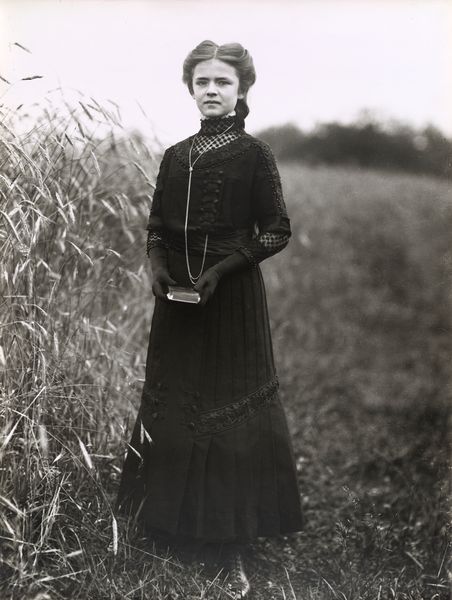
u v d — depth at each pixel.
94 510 2.09
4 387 1.96
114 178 2.75
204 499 1.98
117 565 1.93
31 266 2.06
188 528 1.98
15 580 1.73
